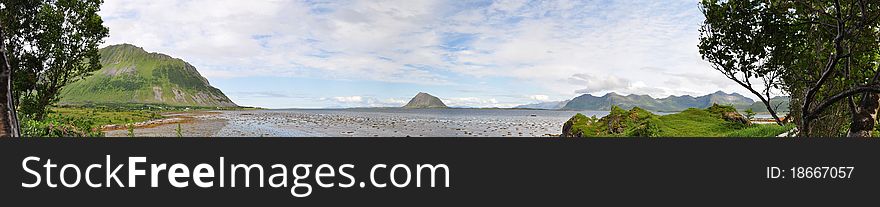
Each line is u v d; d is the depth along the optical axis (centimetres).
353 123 8612
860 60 1196
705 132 2886
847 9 1079
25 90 2023
